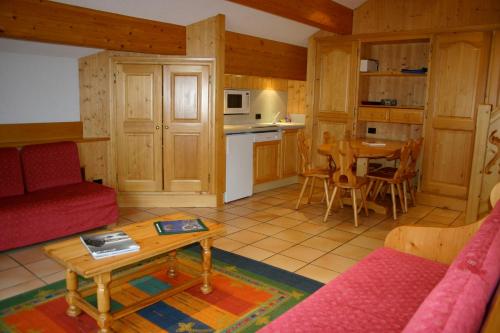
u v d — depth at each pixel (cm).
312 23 493
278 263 334
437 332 92
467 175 497
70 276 245
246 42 535
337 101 589
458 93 493
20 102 427
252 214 471
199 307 263
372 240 391
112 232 266
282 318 171
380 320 170
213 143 488
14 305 262
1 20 332
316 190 597
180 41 470
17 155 382
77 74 462
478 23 489
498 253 139
